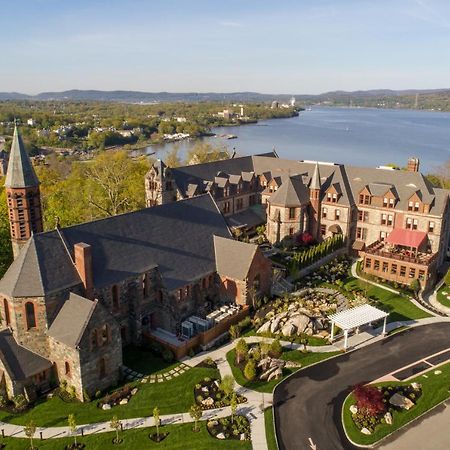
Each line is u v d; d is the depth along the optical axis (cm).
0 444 4312
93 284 5419
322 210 9600
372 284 7925
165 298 6084
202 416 4666
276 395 5003
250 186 10906
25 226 5959
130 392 5031
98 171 12688
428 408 4844
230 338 6109
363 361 5650
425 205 8544
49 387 5122
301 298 7131
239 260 6681
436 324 6625
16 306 4978
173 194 9769
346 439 4409
